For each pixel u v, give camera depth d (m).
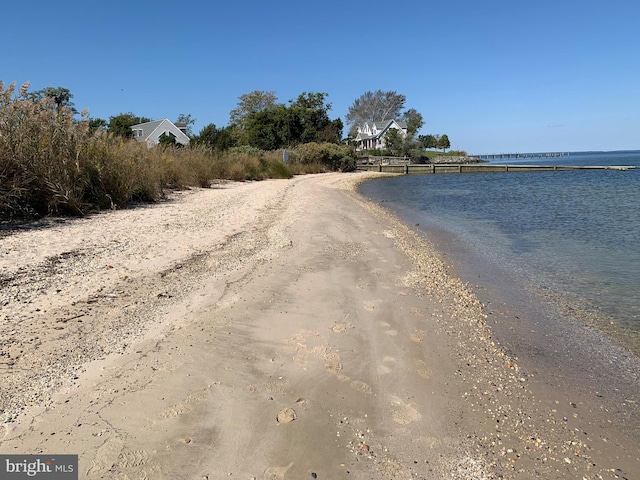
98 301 4.68
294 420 2.95
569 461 2.77
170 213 10.64
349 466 2.57
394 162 60.41
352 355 3.99
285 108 49.47
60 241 7.00
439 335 4.62
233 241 8.10
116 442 2.56
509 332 4.84
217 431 2.76
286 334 4.31
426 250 8.99
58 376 3.19
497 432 3.03
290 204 14.34
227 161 23.34
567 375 3.91
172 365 3.51
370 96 112.12
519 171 49.97
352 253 8.03
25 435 2.56
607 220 12.91
